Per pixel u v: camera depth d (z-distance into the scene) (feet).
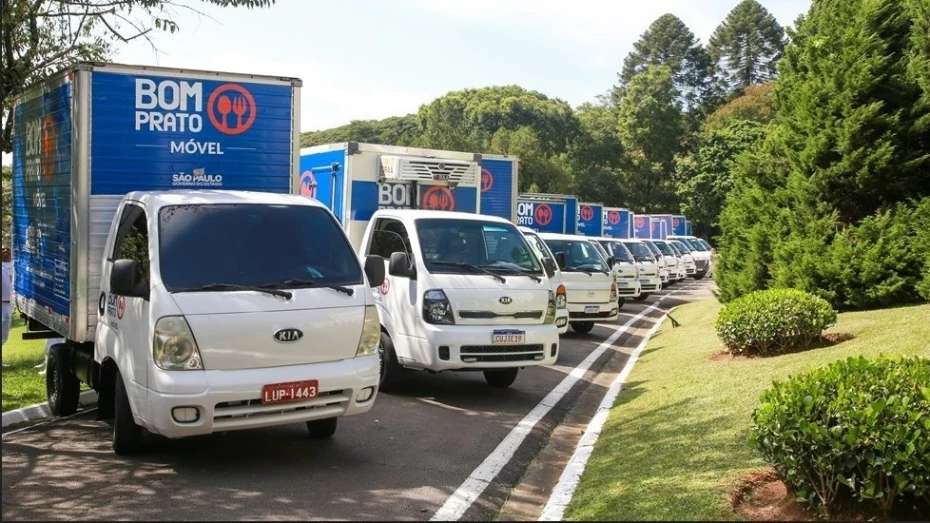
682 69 336.29
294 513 18.90
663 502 18.31
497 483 22.16
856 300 45.50
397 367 33.35
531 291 32.58
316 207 24.98
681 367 36.65
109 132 26.86
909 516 16.99
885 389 17.79
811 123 48.42
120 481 21.08
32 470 22.03
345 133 247.70
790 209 51.26
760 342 36.14
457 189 48.32
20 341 59.47
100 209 26.61
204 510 18.97
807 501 17.48
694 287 110.22
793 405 17.53
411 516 19.10
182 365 20.47
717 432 23.65
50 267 28.96
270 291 21.63
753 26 335.88
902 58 47.37
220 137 29.01
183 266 21.88
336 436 26.17
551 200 89.56
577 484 21.20
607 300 54.85
